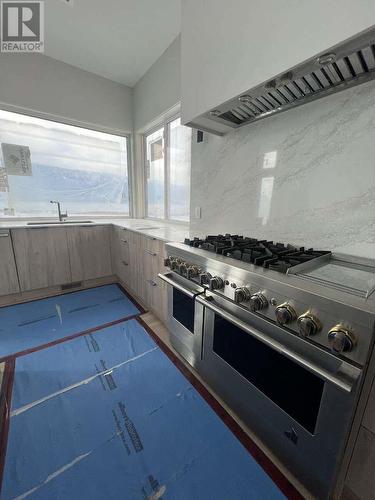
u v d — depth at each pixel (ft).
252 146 4.90
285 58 2.76
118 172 11.00
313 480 2.79
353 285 2.58
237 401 3.79
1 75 7.52
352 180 3.44
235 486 2.97
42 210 9.38
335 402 2.36
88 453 3.34
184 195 8.41
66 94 8.70
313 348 2.46
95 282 9.56
